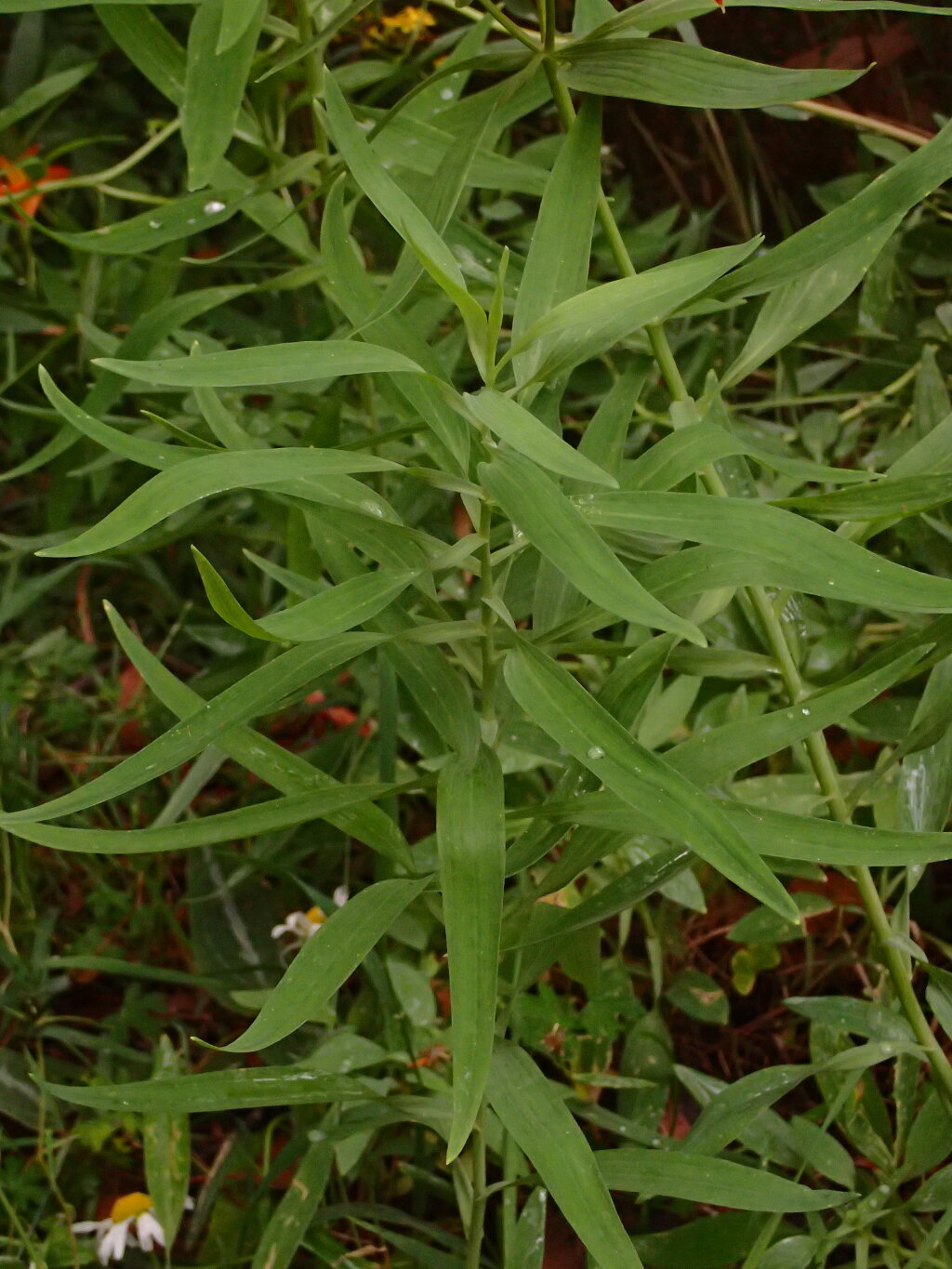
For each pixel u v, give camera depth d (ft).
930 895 2.44
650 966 2.50
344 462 1.46
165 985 2.70
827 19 3.41
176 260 2.47
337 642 1.59
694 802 1.40
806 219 3.53
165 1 1.79
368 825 1.73
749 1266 1.78
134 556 3.00
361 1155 2.22
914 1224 1.93
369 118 2.11
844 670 2.36
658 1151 1.69
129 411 3.07
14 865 2.76
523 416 1.42
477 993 1.43
